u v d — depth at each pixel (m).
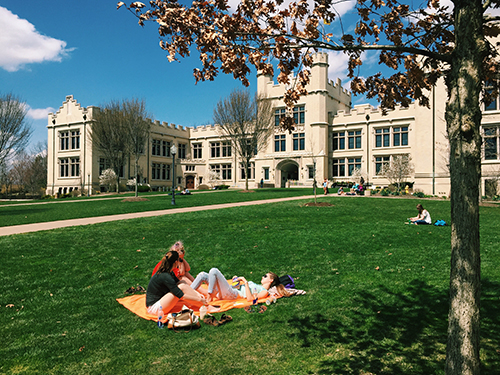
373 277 6.31
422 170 28.75
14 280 6.41
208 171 55.28
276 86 46.69
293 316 4.75
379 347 3.84
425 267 6.82
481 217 13.88
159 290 4.73
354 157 43.31
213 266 7.30
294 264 7.30
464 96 2.36
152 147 50.06
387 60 3.69
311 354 3.72
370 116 42.00
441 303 5.03
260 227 11.77
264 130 33.16
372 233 10.37
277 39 3.09
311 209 17.19
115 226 12.49
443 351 3.70
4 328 4.44
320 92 43.72
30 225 13.55
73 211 18.75
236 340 4.07
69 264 7.43
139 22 3.07
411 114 39.03
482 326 4.27
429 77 3.69
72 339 4.12
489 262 7.01
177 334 4.25
